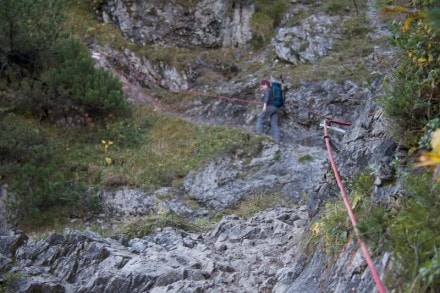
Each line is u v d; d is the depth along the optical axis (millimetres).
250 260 7832
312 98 16672
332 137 15656
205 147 15203
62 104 16219
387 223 4730
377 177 5547
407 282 4035
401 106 5699
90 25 20469
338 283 5062
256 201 12703
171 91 19078
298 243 7773
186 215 13000
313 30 19047
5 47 16703
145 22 20438
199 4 20672
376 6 7316
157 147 15562
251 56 19875
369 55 17609
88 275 8141
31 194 13250
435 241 3994
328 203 6449
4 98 16078
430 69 5828
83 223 12977
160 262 7938
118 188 13891
